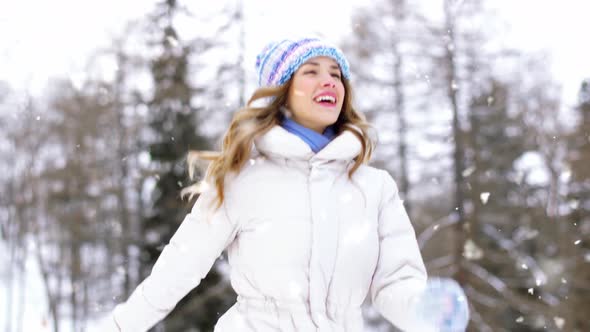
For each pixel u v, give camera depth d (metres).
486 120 12.21
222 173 1.69
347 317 1.63
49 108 18.81
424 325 1.48
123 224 15.64
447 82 11.73
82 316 15.96
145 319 1.70
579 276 10.05
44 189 19.61
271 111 1.80
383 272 1.69
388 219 1.76
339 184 1.72
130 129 16.27
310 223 1.63
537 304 10.01
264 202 1.66
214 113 10.90
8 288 21.88
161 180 10.23
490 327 10.22
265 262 1.62
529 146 12.34
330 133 1.90
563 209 11.28
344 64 1.89
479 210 11.05
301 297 1.58
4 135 20.72
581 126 12.30
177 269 1.68
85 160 17.61
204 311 9.59
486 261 10.72
